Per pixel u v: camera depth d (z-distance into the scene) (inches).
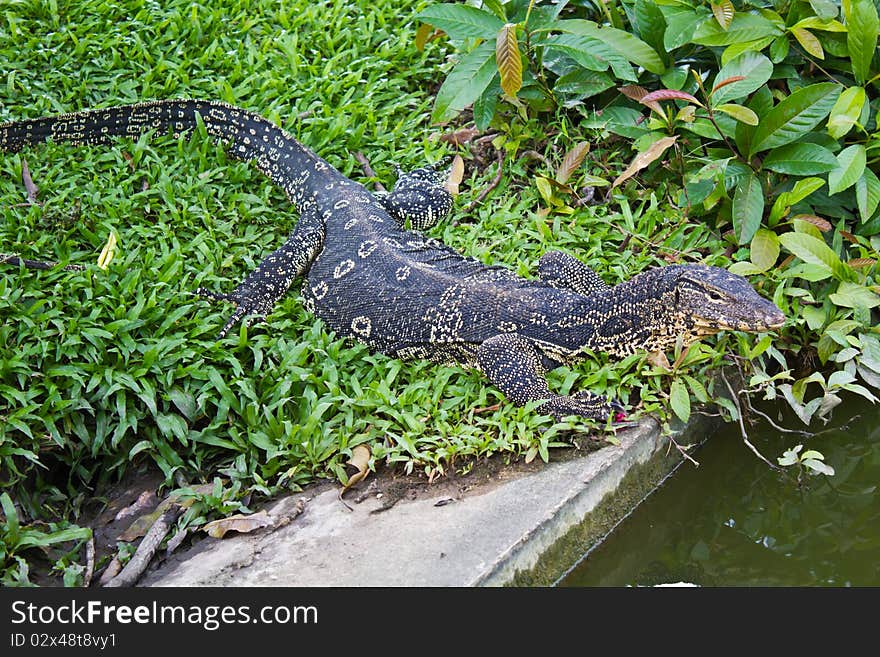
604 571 70.2
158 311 75.7
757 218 79.7
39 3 96.0
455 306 75.7
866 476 75.9
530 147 90.0
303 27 98.8
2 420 70.3
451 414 73.0
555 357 75.5
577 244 83.4
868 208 80.2
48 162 86.7
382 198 84.3
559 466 70.5
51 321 74.1
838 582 69.8
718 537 72.9
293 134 89.8
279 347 75.9
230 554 67.6
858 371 78.5
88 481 73.3
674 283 73.2
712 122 80.7
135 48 94.1
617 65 83.2
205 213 83.0
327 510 69.4
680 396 72.4
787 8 83.6
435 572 64.7
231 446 72.5
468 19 84.3
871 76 83.0
